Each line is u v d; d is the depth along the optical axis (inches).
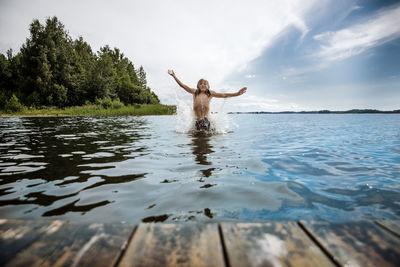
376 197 68.6
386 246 38.2
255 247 38.0
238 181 83.8
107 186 78.5
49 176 89.8
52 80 1210.6
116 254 36.4
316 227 43.7
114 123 439.8
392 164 111.3
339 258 35.4
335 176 90.7
